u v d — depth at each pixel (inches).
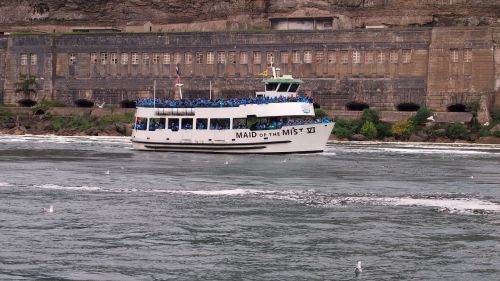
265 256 6412.4
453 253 6515.8
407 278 5930.1
